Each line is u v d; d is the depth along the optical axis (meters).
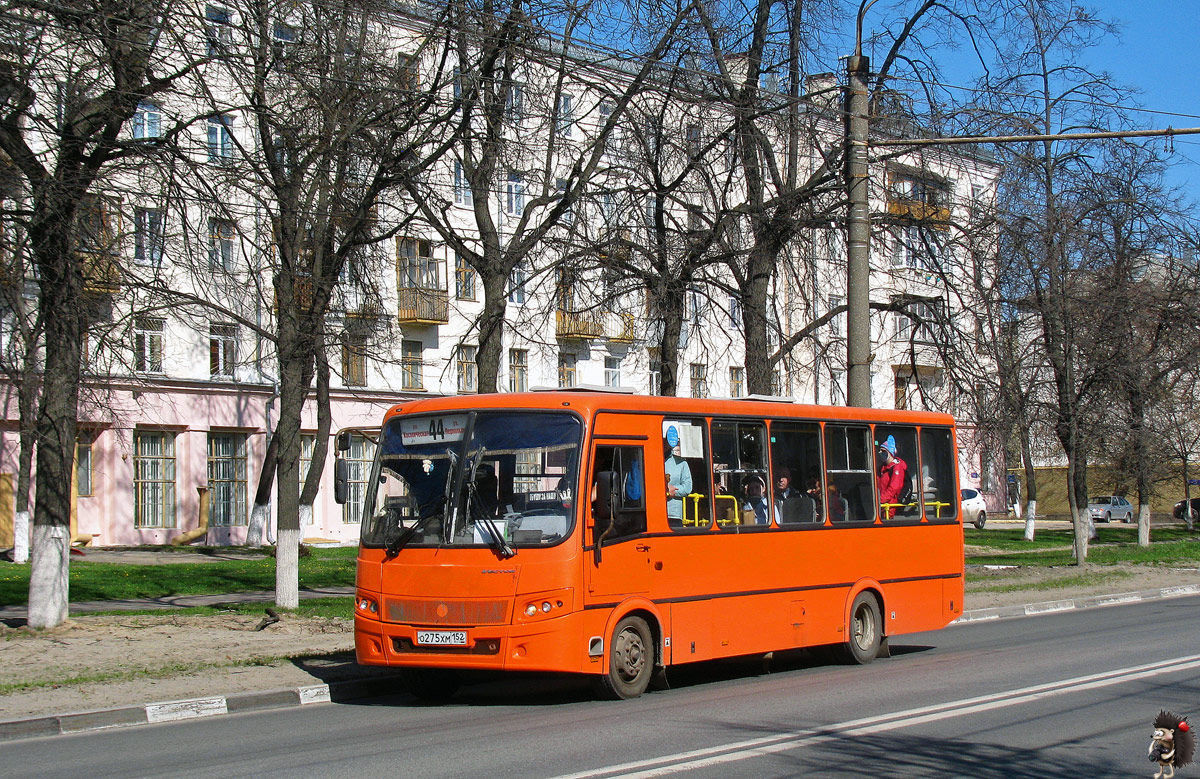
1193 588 26.33
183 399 35.50
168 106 18.39
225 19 17.56
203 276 20.36
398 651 11.14
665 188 20.20
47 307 15.63
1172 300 29.92
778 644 13.38
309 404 38.62
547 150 19.23
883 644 15.34
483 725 10.02
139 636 15.28
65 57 15.09
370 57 16.73
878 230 22.61
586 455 11.29
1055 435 30.95
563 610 10.82
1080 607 22.73
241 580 24.14
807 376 29.03
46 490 15.90
